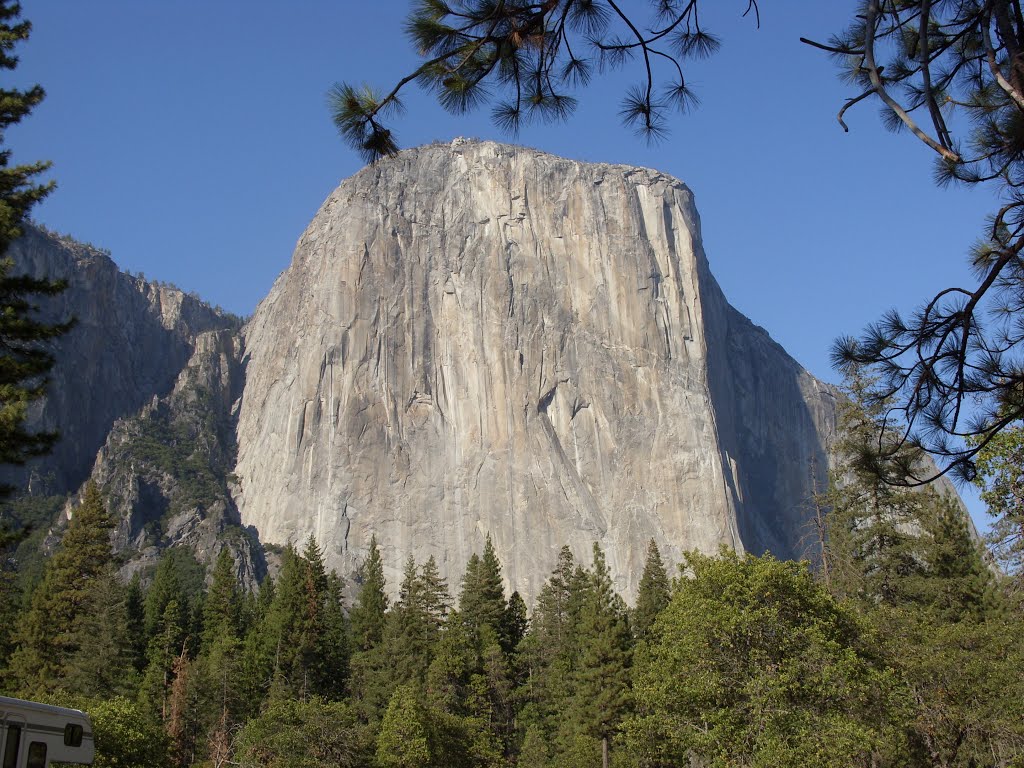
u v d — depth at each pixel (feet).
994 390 41.11
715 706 124.26
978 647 136.05
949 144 36.68
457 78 42.68
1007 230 42.01
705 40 41.83
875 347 42.09
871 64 37.22
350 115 42.29
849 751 112.37
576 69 43.45
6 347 76.54
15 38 79.46
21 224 78.43
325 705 204.33
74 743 78.28
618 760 194.90
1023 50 37.42
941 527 187.42
